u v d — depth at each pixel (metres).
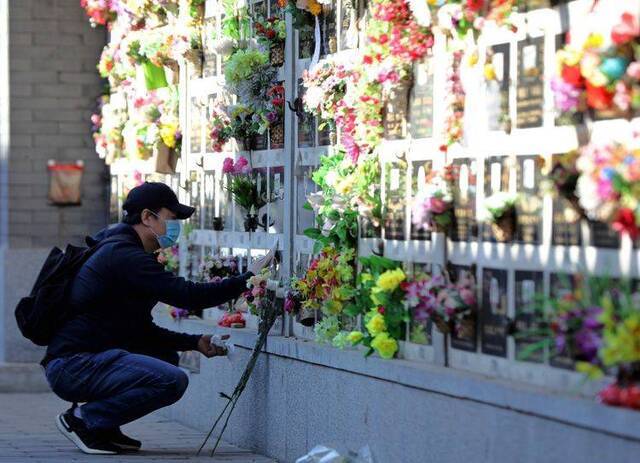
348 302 7.40
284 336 8.39
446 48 6.29
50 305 8.45
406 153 6.72
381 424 6.76
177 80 10.74
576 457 5.04
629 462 4.73
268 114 8.49
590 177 4.75
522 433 5.43
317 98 7.46
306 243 8.12
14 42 12.87
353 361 7.08
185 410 10.25
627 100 4.75
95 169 13.08
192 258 10.26
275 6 8.61
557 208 5.34
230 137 9.19
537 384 5.54
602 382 5.06
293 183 8.32
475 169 6.02
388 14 6.55
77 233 13.02
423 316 6.15
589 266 5.12
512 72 5.67
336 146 7.51
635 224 4.68
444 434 6.09
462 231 6.14
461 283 6.04
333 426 7.38
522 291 5.62
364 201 7.02
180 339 8.75
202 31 10.02
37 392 12.65
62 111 12.99
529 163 5.55
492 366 5.91
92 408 8.34
